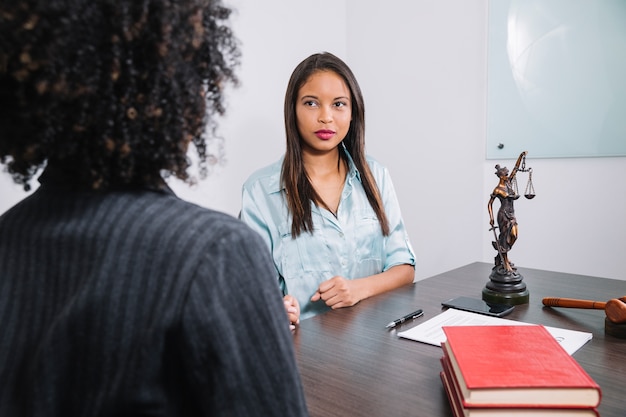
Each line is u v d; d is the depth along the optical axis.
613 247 1.94
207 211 0.36
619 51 1.85
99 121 0.32
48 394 0.33
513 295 1.14
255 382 0.33
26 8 0.30
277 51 2.30
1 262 0.38
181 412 0.34
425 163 2.46
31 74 0.31
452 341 0.71
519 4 2.06
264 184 1.54
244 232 0.35
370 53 2.63
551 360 0.64
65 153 0.34
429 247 2.49
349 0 2.69
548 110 2.03
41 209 0.38
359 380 0.78
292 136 1.49
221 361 0.32
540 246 2.12
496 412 0.57
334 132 1.45
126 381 0.31
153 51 0.33
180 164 0.37
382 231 1.60
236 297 0.33
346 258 1.53
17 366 0.34
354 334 1.00
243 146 2.16
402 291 1.30
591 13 1.89
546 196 2.09
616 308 0.92
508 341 0.71
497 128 2.18
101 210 0.35
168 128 0.35
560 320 1.02
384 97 2.60
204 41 0.37
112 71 0.32
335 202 1.56
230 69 0.41
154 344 0.31
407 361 0.85
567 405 0.57
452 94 2.32
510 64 2.11
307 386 0.77
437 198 2.43
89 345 0.32
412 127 2.49
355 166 1.58
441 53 2.34
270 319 0.34
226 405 0.32
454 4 2.27
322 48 2.58
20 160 0.36
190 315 0.31
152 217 0.34
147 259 0.32
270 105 2.29
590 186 1.97
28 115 0.32
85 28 0.31
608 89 1.88
